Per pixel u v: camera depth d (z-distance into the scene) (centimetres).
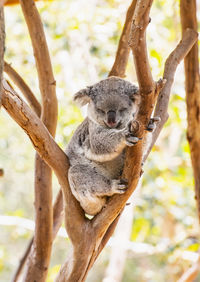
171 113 1340
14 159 1769
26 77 1523
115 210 555
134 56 443
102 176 577
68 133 1288
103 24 1407
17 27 1516
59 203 761
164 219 1530
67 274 580
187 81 764
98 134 607
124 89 648
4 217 1179
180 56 685
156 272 1641
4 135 1747
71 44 1509
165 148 1579
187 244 1243
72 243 572
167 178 1368
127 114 638
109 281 1301
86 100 666
